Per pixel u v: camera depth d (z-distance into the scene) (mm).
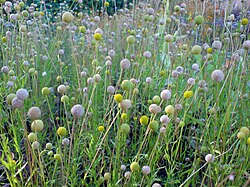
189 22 1362
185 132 809
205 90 720
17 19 1005
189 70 922
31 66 1012
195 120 666
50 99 911
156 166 692
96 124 733
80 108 478
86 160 659
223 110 779
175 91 810
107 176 529
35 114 442
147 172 471
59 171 621
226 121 625
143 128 713
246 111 716
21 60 1016
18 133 717
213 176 565
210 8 1521
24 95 448
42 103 834
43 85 945
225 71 834
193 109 799
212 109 623
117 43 1246
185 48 903
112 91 609
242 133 501
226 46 969
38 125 455
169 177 579
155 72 970
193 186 592
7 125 812
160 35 1120
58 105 943
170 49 1122
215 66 867
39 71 1012
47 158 666
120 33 1240
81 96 809
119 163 603
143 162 628
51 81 1072
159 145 668
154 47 1068
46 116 846
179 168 685
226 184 578
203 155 688
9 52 1019
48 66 1062
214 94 802
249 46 657
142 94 916
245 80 763
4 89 854
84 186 632
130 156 694
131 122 825
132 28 1248
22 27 920
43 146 744
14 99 453
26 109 823
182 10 1057
